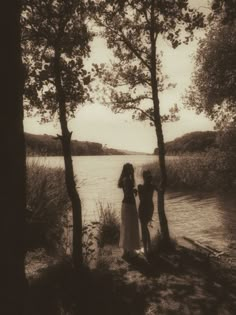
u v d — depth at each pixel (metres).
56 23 6.14
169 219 12.45
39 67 6.12
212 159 14.12
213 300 5.42
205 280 6.25
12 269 1.81
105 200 18.36
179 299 5.45
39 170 11.13
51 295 5.51
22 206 1.89
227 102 13.53
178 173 21.30
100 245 8.23
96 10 6.60
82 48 6.35
